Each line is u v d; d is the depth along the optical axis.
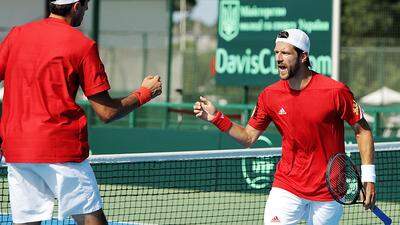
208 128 31.05
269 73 29.12
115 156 15.13
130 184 21.89
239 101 41.88
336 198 11.80
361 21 55.19
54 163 10.52
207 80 42.50
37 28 10.70
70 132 10.59
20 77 10.63
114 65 42.78
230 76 29.88
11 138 10.65
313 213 12.34
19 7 45.44
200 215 20.27
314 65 28.36
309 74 12.08
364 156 12.11
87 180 10.77
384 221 12.37
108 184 21.95
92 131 27.92
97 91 10.54
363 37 54.22
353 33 55.16
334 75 27.83
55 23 10.71
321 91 11.91
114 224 18.94
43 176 10.66
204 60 42.69
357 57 39.22
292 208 12.25
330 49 28.11
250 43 29.48
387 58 38.84
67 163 10.59
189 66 42.66
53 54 10.48
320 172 12.13
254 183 22.73
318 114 11.90
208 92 42.56
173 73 42.91
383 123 38.22
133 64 42.53
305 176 12.15
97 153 27.88
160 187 22.42
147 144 27.22
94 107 10.66
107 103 10.66
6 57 10.80
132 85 42.53
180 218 19.27
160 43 44.25
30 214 10.92
